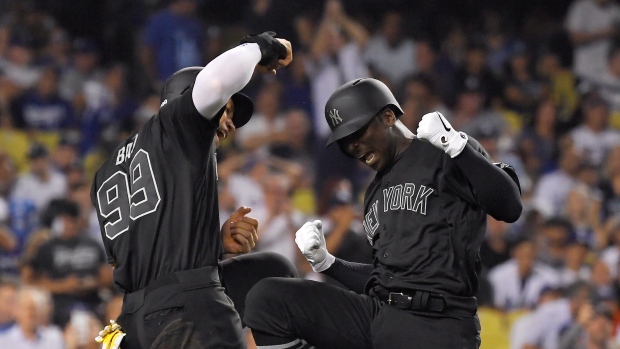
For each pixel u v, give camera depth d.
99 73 45.97
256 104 41.66
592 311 30.66
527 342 30.70
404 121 41.66
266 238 31.62
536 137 42.59
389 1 49.66
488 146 41.38
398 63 45.50
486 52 49.09
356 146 14.07
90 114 42.38
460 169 13.40
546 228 34.72
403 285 13.61
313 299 13.90
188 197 12.99
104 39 47.88
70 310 30.34
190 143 12.99
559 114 44.69
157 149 13.18
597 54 48.75
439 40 48.25
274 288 13.87
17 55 44.34
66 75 44.38
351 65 40.78
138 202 13.11
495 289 32.00
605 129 43.72
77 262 31.30
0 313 28.30
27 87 43.16
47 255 31.14
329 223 30.73
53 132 42.50
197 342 9.52
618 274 34.47
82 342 28.55
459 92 45.25
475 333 13.72
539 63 48.56
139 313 12.87
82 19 48.16
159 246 12.94
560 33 49.84
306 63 42.59
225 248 15.08
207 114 12.74
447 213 13.55
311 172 40.19
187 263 12.89
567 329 30.70
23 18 46.12
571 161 40.69
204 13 51.34
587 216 38.34
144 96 44.53
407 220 13.66
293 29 43.97
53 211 32.06
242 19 51.72
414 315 13.59
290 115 40.59
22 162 41.44
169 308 12.69
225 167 36.78
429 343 13.45
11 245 34.94
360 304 14.09
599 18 49.00
